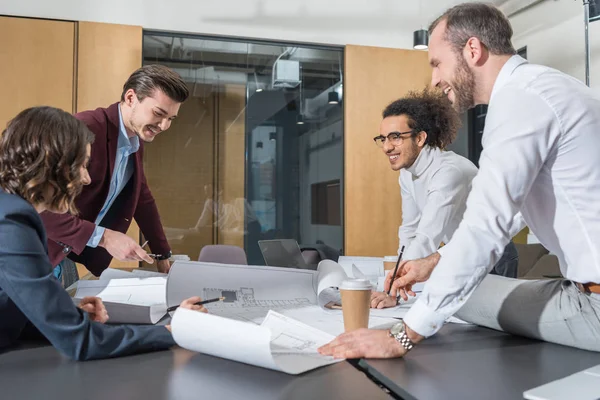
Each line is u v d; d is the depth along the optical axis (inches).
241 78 193.3
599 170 39.1
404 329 34.9
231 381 28.4
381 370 30.6
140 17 180.5
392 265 69.9
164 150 185.2
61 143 36.3
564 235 40.8
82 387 27.3
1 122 168.6
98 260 78.9
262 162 195.0
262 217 194.1
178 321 33.2
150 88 75.6
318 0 199.2
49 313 32.6
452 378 28.9
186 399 25.4
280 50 197.5
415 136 77.4
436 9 209.0
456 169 74.7
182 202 186.4
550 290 40.0
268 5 194.1
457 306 35.6
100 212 81.4
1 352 35.5
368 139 203.0
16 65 169.8
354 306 40.5
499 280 45.5
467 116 215.6
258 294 52.2
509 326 41.4
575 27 173.8
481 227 36.5
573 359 33.5
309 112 200.2
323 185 201.2
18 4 169.9
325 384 27.9
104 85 176.1
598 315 35.9
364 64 202.8
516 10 199.3
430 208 73.0
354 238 200.5
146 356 34.1
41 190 36.4
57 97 172.7
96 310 42.6
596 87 164.7
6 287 32.9
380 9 205.2
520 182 37.4
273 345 35.4
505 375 29.5
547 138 38.5
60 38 173.0
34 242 33.8
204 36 189.6
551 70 41.3
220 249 109.0
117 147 78.4
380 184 203.6
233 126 191.9
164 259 84.6
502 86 42.3
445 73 46.3
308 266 81.1
